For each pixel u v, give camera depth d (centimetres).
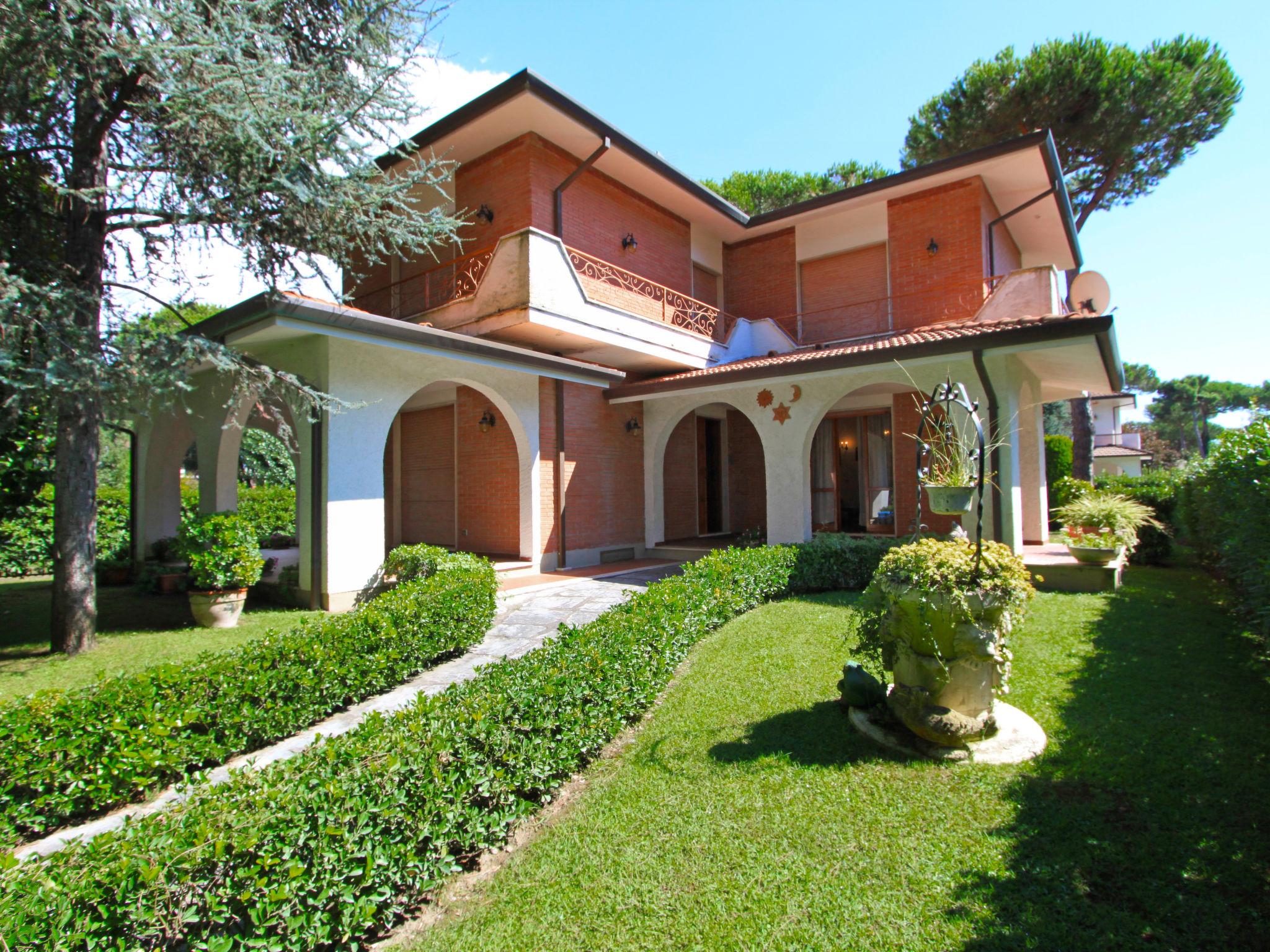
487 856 301
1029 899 246
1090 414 1792
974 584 357
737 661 560
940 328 1102
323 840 229
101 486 1936
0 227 741
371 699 511
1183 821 289
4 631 741
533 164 1092
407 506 1373
